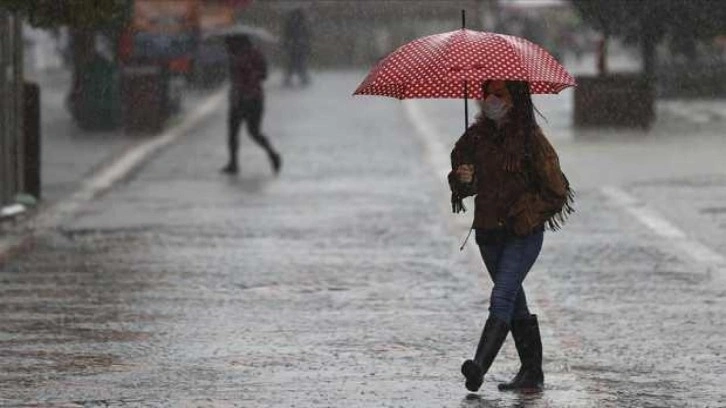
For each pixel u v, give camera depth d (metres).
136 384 22.31
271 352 24.70
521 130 20.86
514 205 20.95
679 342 25.42
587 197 46.22
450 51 20.39
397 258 35.16
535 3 93.50
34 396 21.48
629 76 69.38
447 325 27.08
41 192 48.03
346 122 75.75
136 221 42.03
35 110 44.84
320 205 45.34
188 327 26.89
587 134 67.38
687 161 55.94
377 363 23.84
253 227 40.62
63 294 30.48
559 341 25.58
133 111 69.62
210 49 94.75
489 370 23.36
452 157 21.20
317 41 128.88
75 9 33.75
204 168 56.25
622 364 23.73
